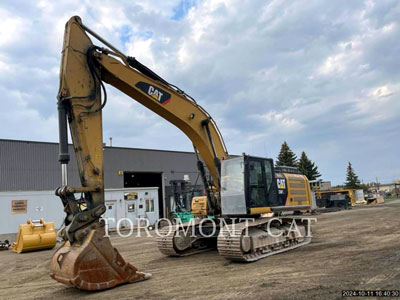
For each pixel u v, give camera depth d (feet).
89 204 21.24
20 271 33.35
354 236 41.32
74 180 87.45
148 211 86.69
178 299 18.40
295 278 21.67
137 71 26.03
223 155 32.53
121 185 99.14
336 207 127.44
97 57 23.29
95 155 22.06
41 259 41.57
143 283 22.43
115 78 24.73
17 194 65.57
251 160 31.53
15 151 81.87
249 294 18.61
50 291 22.80
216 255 33.06
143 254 37.35
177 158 114.73
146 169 106.01
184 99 29.22
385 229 46.91
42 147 85.71
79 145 21.67
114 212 81.35
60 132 21.27
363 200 175.01
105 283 20.39
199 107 30.60
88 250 19.81
